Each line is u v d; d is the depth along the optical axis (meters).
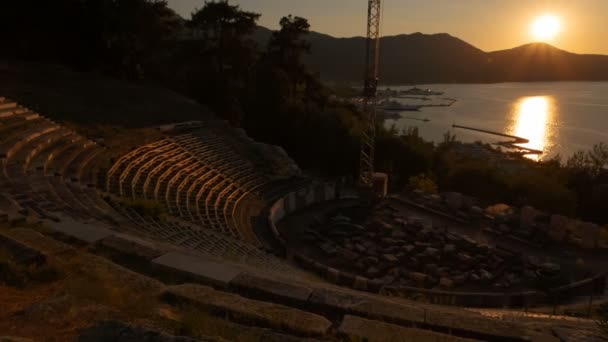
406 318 6.97
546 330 8.27
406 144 56.44
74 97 38.59
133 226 14.95
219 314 6.36
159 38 56.50
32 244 8.18
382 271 25.59
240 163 39.88
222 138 42.72
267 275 9.64
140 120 38.38
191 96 59.19
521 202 46.09
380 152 55.25
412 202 39.25
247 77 65.81
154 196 24.11
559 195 45.88
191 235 17.98
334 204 38.91
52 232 9.73
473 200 38.41
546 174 58.94
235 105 59.47
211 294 6.88
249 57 63.84
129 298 6.31
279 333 5.67
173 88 61.25
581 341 7.53
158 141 34.44
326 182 44.59
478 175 50.88
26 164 19.42
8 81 36.75
